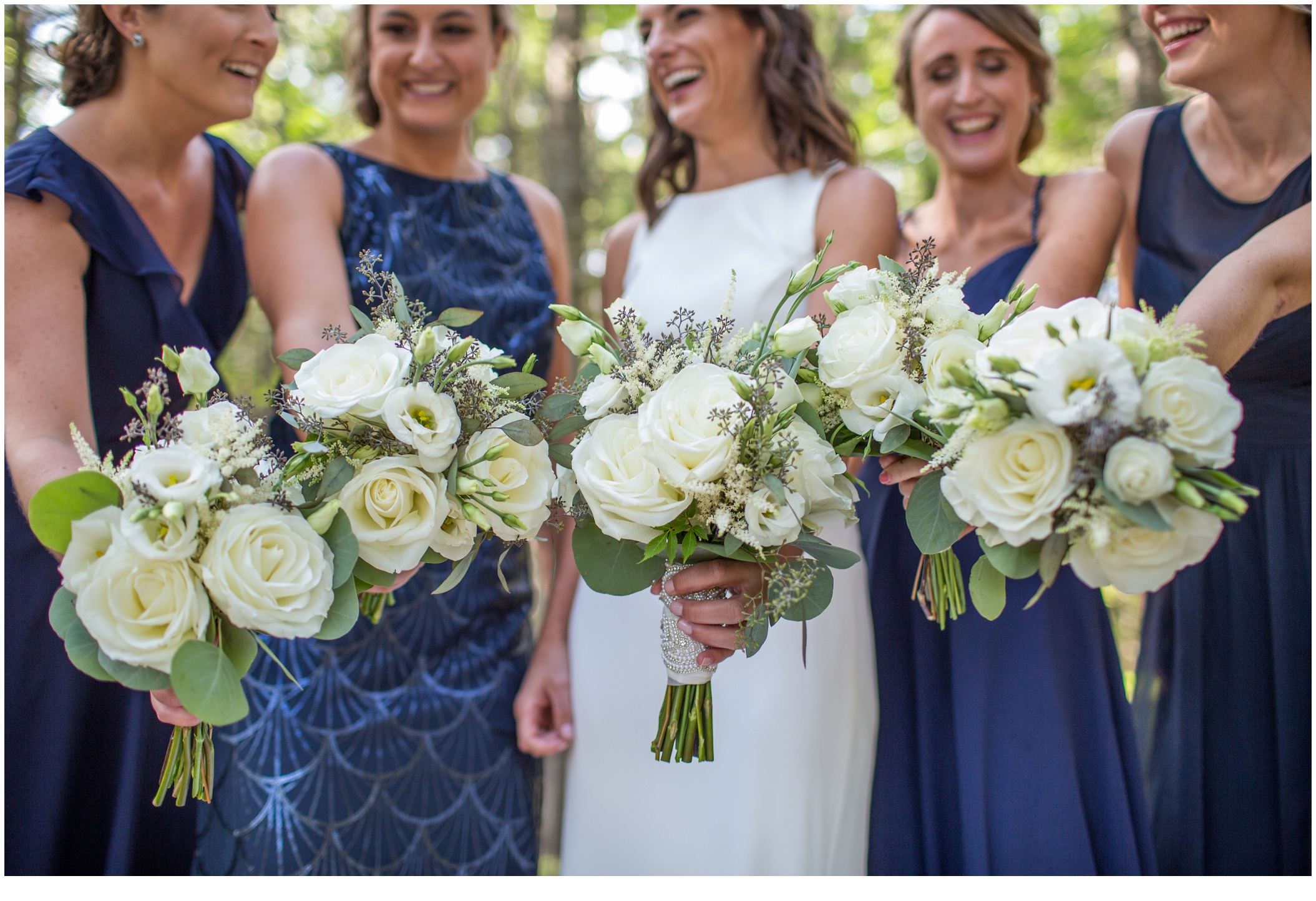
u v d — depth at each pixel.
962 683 1.89
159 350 1.85
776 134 2.18
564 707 2.10
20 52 2.56
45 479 1.43
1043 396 1.02
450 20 1.99
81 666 1.10
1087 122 5.70
